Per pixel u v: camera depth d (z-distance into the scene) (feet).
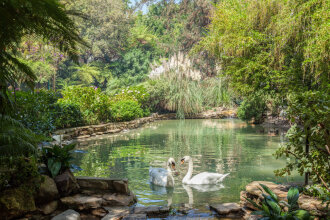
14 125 13.85
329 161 14.16
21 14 10.41
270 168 24.22
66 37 11.96
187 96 81.10
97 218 14.33
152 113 82.23
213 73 90.74
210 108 84.43
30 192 13.75
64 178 15.84
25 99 32.63
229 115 82.07
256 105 56.90
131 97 71.87
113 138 43.57
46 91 41.86
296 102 13.74
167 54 135.64
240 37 29.50
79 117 45.16
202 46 38.68
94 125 48.11
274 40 26.81
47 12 9.84
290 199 12.24
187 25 108.58
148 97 80.48
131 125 58.39
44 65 90.22
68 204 15.15
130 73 128.06
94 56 127.13
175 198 17.37
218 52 34.91
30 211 13.91
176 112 83.71
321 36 20.63
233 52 32.14
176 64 83.56
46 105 37.68
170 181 19.85
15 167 13.76
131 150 33.37
